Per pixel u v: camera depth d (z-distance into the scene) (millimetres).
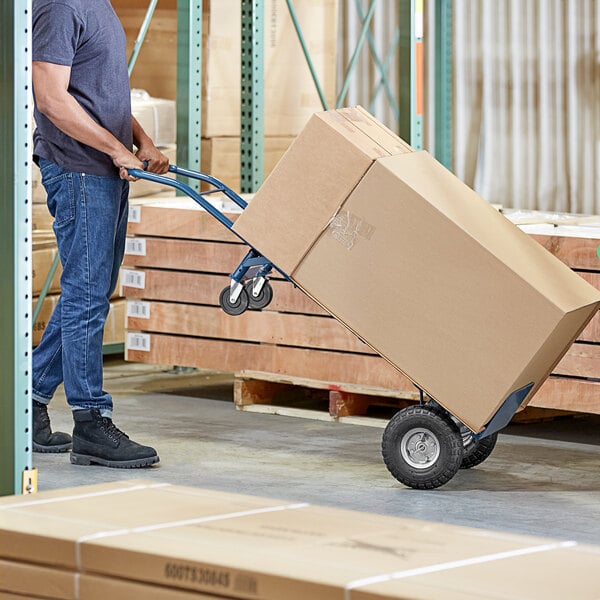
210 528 3010
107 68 6293
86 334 6371
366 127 5980
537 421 7809
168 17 10008
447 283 5609
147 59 10109
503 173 11250
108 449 6402
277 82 9719
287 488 6059
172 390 8750
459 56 11266
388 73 11719
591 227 7375
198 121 9008
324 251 5742
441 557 2822
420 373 5703
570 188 11008
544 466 6609
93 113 6273
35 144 6434
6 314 4969
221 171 9461
